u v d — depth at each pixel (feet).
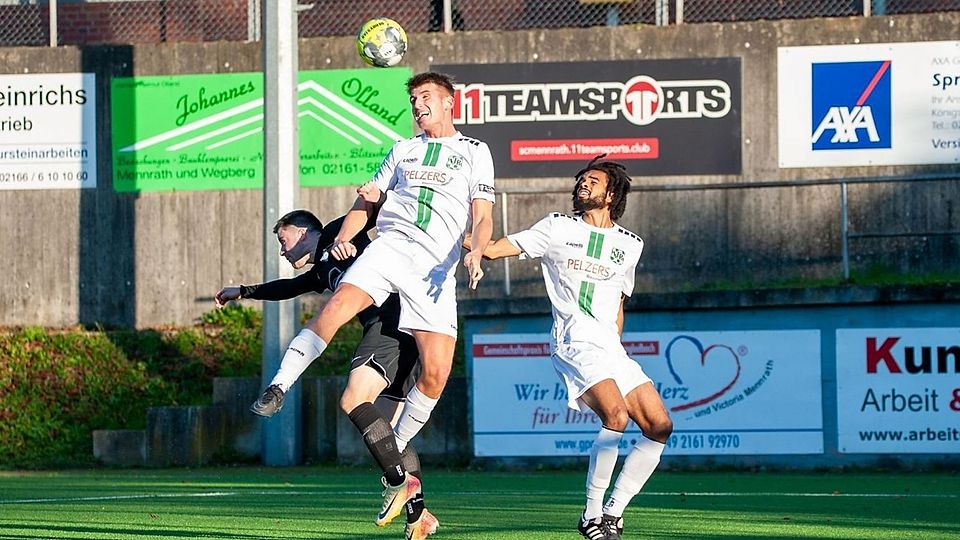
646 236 151.74
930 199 149.89
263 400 51.13
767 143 151.43
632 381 54.85
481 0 156.56
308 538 58.39
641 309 124.06
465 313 124.06
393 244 54.65
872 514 74.90
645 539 59.47
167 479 112.57
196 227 156.76
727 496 90.84
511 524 66.85
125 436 132.77
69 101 158.61
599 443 53.98
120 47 158.40
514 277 151.84
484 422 124.16
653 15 154.92
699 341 123.65
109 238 157.28
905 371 122.11
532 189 137.90
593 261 55.31
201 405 135.54
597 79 151.84
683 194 151.64
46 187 158.30
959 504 82.84
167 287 156.76
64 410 141.38
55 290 157.69
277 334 131.75
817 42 151.23
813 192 150.71
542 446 123.44
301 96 155.43
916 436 121.90
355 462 130.62
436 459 128.26
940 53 150.20
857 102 150.71
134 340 151.23
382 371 54.90
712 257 151.43
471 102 152.76
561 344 55.52
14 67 159.12
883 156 150.61
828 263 150.51
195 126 157.17
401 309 54.75
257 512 73.46
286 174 131.54
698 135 151.33
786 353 123.03
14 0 162.50
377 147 154.40
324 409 132.57
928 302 121.39
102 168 158.10
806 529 64.95
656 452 54.49
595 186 55.77
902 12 153.48
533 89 152.05
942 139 150.00
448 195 55.06
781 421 122.83
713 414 123.44
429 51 153.69
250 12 160.15
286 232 61.67
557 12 156.15
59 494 90.58
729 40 151.84
